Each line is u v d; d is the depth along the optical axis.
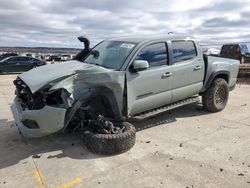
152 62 5.93
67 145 5.52
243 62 21.70
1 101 9.62
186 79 6.55
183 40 6.61
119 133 5.15
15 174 4.49
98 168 4.61
